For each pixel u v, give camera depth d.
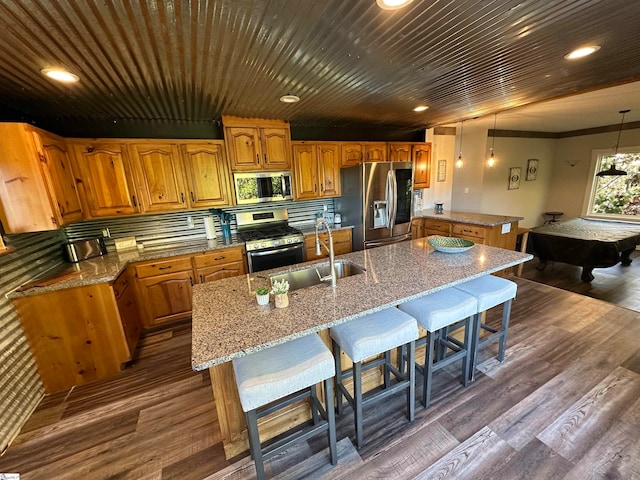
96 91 2.20
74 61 1.67
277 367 1.36
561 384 2.04
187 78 2.07
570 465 1.48
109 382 2.34
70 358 2.27
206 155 3.26
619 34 1.67
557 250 4.64
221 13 1.30
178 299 3.13
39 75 1.82
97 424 1.91
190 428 1.84
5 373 1.85
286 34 1.51
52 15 1.22
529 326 2.83
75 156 2.67
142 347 2.81
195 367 1.12
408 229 4.45
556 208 7.55
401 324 1.65
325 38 1.58
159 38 1.49
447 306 1.83
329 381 1.45
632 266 5.04
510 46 1.80
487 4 1.32
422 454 1.58
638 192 6.13
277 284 1.60
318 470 1.52
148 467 1.60
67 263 2.77
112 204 2.89
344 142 4.15
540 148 7.09
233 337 1.30
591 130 6.64
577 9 1.39
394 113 3.58
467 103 3.26
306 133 4.15
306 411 1.83
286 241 3.52
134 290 2.91
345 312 1.49
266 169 3.55
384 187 4.02
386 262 2.25
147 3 1.19
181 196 3.20
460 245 2.59
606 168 6.57
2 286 1.96
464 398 1.95
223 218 3.63
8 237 2.08
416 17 1.41
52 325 2.18
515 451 1.57
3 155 1.92
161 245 3.39
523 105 3.49
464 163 5.83
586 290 4.02
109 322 2.37
